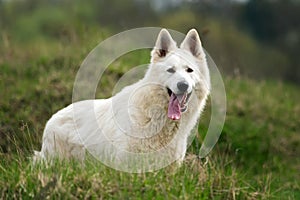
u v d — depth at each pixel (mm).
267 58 28328
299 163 11828
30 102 11750
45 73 13766
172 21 25906
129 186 6684
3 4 29844
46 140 8039
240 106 13961
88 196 6582
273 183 9906
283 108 15039
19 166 7227
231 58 22234
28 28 27766
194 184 7203
